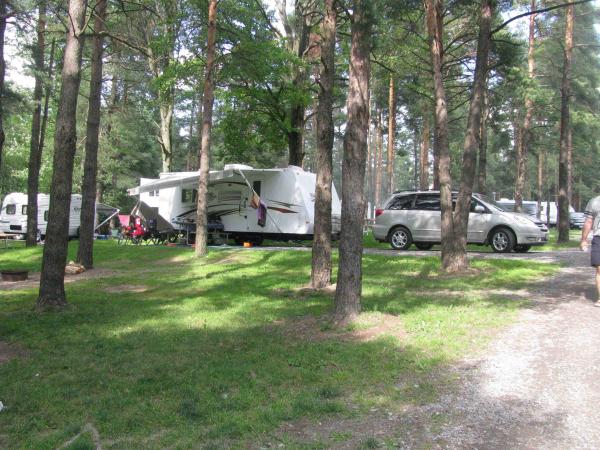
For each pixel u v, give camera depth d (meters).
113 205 41.25
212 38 15.59
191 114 42.12
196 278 12.23
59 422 4.40
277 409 4.39
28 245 20.94
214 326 7.48
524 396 4.56
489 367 5.32
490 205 16.30
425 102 27.55
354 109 7.18
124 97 32.81
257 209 20.42
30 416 4.53
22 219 29.33
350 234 7.32
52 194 8.68
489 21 12.02
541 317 7.25
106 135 34.50
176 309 8.69
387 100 31.83
